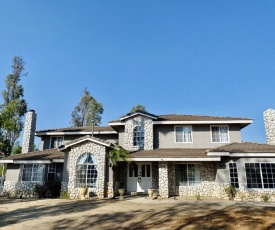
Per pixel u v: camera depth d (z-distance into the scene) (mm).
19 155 25281
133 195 21781
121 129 25484
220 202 16969
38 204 17125
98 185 20250
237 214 12258
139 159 20797
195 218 11727
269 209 13438
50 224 11328
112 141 26875
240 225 10430
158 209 14117
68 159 21609
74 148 21406
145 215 12625
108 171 20812
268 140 24031
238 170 19922
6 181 24078
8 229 10516
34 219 12391
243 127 25500
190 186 21875
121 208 14734
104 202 17375
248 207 14164
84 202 17516
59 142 28078
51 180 23703
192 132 24516
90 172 20766
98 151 21031
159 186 20734
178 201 17750
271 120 24250
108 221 11609
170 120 24422
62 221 11836
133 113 24594
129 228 10414
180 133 24703
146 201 17734
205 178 21906
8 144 32312
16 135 36562
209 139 24141
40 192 22516
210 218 11641
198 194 20797
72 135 27938
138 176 23156
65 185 21047
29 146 27594
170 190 21812
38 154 25156
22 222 11789
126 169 23406
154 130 24938
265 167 19719
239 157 20188
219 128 24359
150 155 21047
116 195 21234
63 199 19516
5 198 21766
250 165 19922
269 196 19031
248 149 20406
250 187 19516
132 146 24000
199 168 22266
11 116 31656
